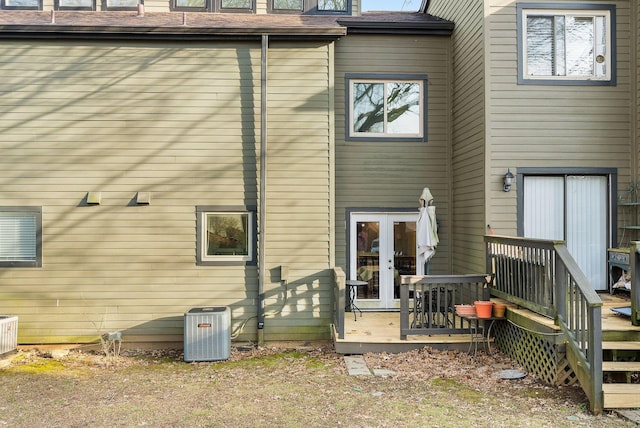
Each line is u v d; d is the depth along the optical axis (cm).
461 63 845
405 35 892
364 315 846
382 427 430
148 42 755
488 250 714
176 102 757
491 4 741
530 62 748
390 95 899
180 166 755
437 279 680
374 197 888
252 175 762
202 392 536
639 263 544
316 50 773
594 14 753
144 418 460
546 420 442
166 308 750
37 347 732
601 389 456
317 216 765
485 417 450
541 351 558
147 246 750
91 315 741
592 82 748
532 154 741
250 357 696
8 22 772
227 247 764
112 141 748
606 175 755
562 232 748
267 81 766
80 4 916
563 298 525
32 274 735
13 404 504
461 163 846
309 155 766
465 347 670
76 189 742
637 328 532
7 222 737
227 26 742
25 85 739
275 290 757
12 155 735
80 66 747
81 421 455
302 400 503
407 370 597
